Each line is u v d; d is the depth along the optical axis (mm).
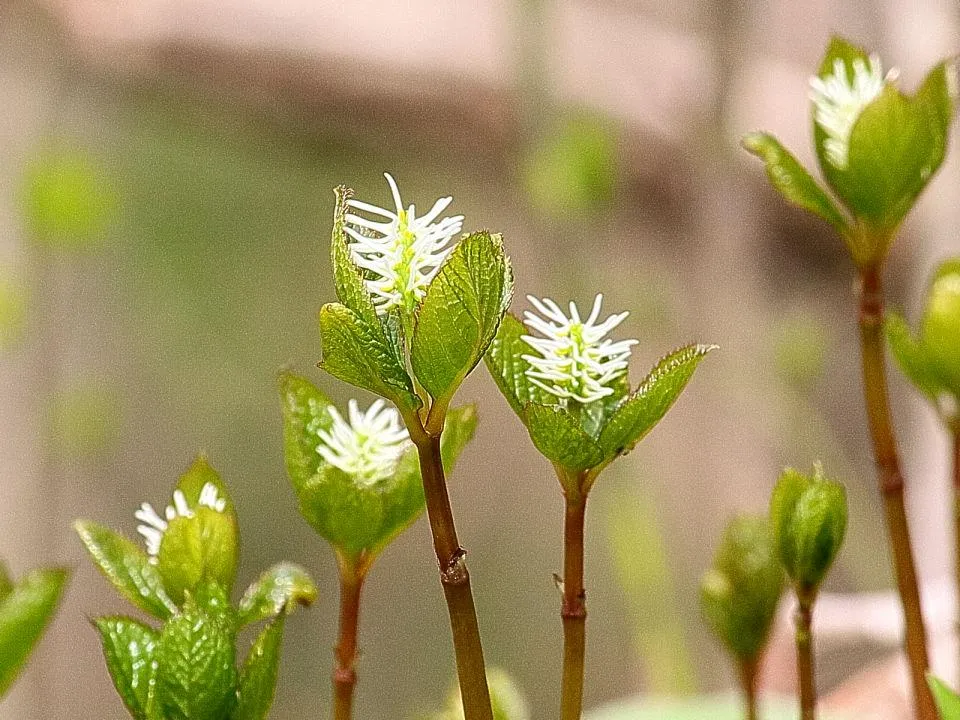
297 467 403
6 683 406
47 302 1199
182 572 398
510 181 1197
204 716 376
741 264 1059
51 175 1119
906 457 870
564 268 1071
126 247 1689
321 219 1883
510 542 1995
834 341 1356
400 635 1977
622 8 1135
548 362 371
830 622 656
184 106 1207
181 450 1841
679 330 1140
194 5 1146
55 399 1194
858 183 419
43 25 1144
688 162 1086
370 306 352
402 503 402
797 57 1065
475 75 1148
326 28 1151
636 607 882
